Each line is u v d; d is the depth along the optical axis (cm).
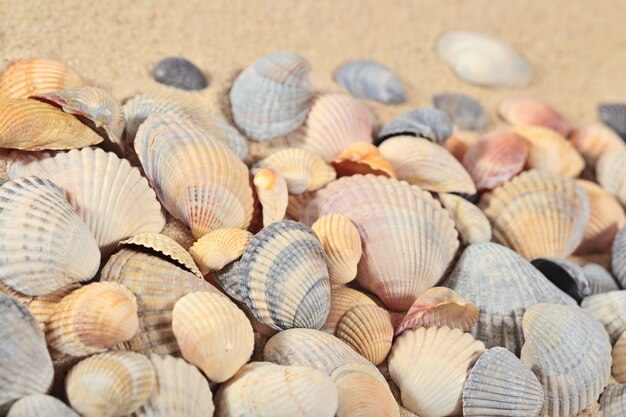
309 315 37
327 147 42
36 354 34
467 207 41
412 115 43
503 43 49
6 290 35
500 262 40
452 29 49
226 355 35
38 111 37
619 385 38
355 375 35
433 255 39
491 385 36
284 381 34
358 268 39
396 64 47
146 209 38
